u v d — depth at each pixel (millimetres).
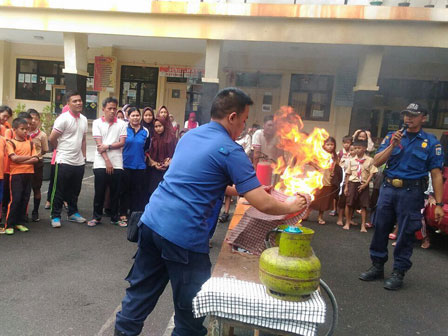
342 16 7539
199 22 8227
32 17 8781
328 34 7797
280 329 1670
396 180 3406
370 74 7980
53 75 12148
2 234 4266
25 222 4730
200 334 2023
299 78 10289
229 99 1916
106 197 5281
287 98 10383
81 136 4664
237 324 1717
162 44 10383
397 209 3434
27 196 4504
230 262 2090
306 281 1634
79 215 4941
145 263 2041
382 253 3639
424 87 9953
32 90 12289
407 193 3363
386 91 10133
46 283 3189
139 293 2059
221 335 1799
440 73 9766
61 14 8703
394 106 10141
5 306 2785
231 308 1689
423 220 4590
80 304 2891
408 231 3418
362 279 3670
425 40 7543
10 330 2500
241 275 1930
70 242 4184
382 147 3537
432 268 4129
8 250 3830
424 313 3096
